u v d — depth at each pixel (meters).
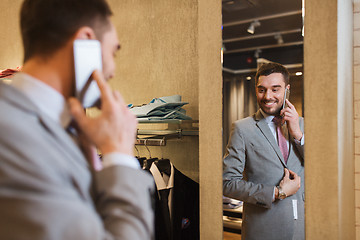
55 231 0.49
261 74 1.26
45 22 0.59
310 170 1.15
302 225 1.18
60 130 0.57
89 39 0.63
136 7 2.14
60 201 0.50
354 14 1.45
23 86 0.58
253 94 1.29
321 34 1.12
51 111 0.60
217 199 1.37
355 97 1.45
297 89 1.18
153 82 2.08
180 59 1.97
